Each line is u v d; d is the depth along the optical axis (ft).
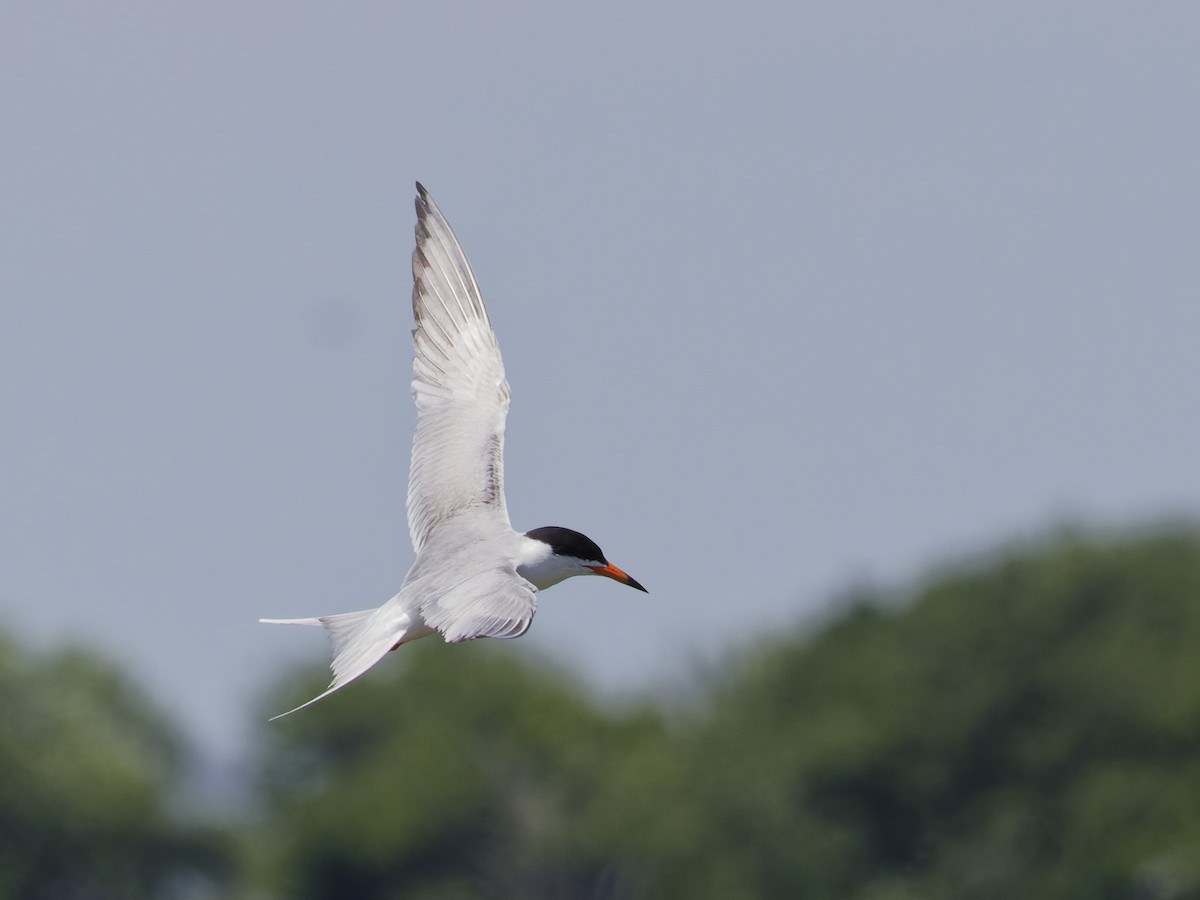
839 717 123.95
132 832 127.24
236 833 134.21
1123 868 110.01
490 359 38.45
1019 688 122.93
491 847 136.46
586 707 142.10
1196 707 116.06
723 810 121.70
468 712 139.95
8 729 126.11
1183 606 124.47
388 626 32.37
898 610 132.87
